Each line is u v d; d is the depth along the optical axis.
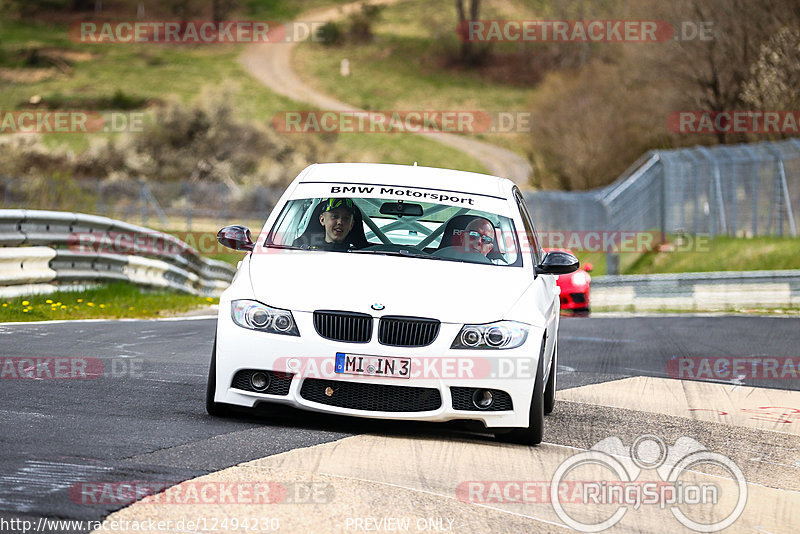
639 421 26.41
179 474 17.00
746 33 148.38
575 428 24.80
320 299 21.70
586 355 41.44
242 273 23.25
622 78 191.62
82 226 52.59
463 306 21.91
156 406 23.28
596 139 191.38
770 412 29.27
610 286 78.56
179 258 69.44
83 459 17.53
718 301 74.81
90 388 25.22
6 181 93.12
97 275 54.19
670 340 48.53
